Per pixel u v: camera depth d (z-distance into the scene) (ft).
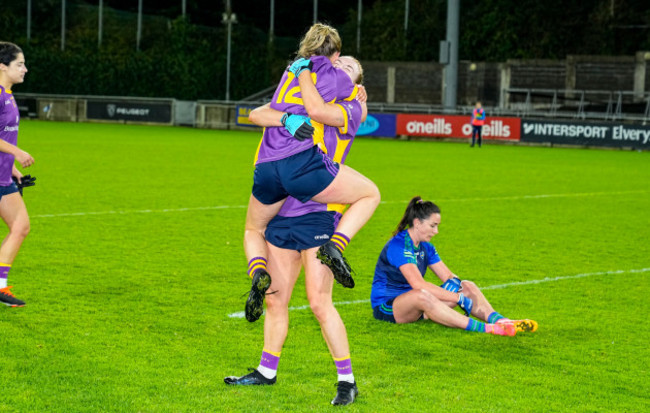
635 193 75.36
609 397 22.71
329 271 21.48
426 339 27.96
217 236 48.01
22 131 150.71
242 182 77.10
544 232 52.49
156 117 189.78
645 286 37.35
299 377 23.82
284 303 22.56
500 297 34.65
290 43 339.98
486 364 25.41
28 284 34.78
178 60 231.91
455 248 46.26
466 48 247.09
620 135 137.59
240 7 373.20
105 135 145.59
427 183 80.53
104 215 55.06
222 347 26.55
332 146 21.21
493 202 67.21
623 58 195.72
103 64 227.40
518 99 201.87
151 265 39.47
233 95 236.43
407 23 260.01
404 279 29.73
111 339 27.07
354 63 21.70
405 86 211.82
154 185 73.20
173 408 21.12
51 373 23.57
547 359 26.07
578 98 188.75
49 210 56.65
